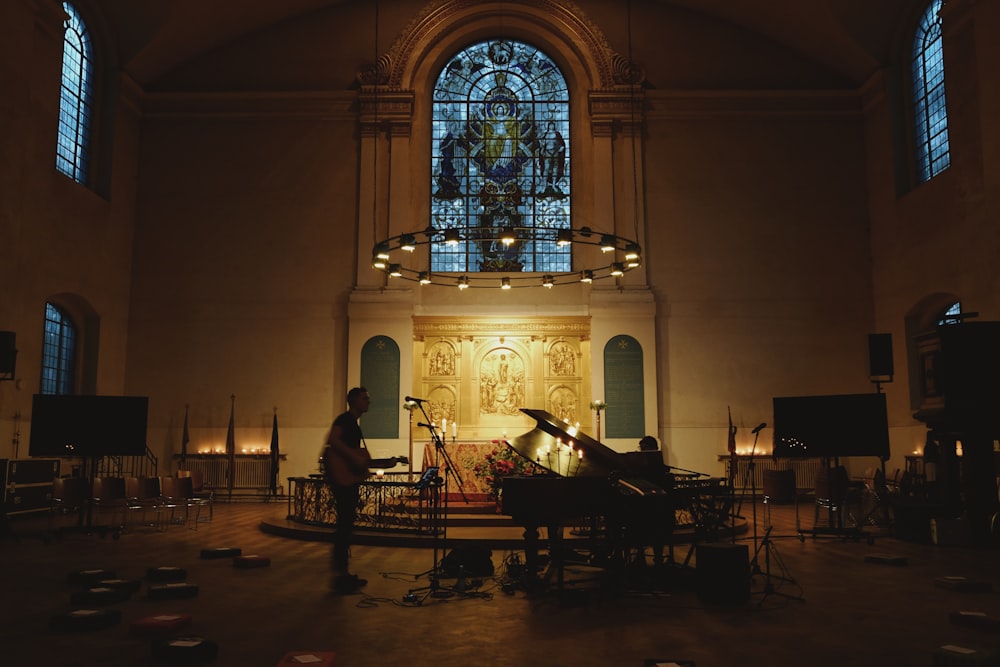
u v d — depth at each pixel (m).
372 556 9.12
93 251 16.83
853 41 17.72
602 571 7.83
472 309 18.58
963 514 10.47
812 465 17.75
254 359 18.28
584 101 19.33
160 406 18.09
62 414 10.88
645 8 19.53
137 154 18.84
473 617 5.87
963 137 14.84
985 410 10.20
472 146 19.47
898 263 17.33
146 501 11.65
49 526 10.96
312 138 19.03
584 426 18.06
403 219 18.55
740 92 19.00
